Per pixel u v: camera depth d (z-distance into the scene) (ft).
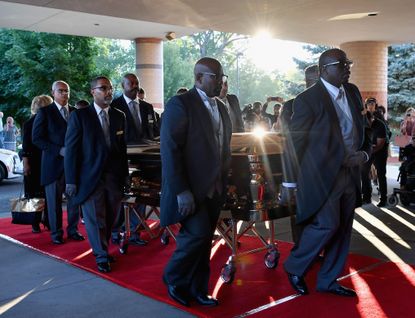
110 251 18.30
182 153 12.21
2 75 62.44
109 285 14.65
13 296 13.91
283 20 32.24
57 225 19.43
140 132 19.93
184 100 12.14
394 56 75.66
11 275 15.76
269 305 12.71
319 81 12.85
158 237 20.10
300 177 12.71
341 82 12.75
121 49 132.57
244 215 14.17
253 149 14.05
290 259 13.35
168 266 12.91
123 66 131.23
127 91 19.85
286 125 13.44
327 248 13.35
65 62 58.03
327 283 13.26
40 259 17.47
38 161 21.11
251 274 15.29
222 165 12.80
